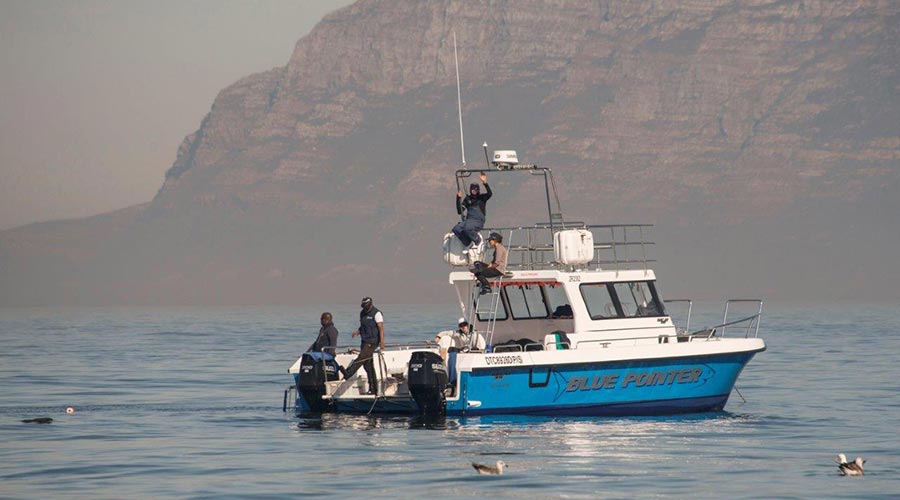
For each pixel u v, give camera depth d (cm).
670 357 9875
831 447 8625
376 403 9831
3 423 10094
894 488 7119
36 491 7050
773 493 6969
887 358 19375
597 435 8938
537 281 10025
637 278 10212
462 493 6938
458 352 9400
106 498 6850
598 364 9538
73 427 9800
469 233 10088
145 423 10044
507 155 10125
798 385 14000
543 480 7294
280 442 8769
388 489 7050
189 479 7381
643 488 7088
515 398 9350
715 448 8494
